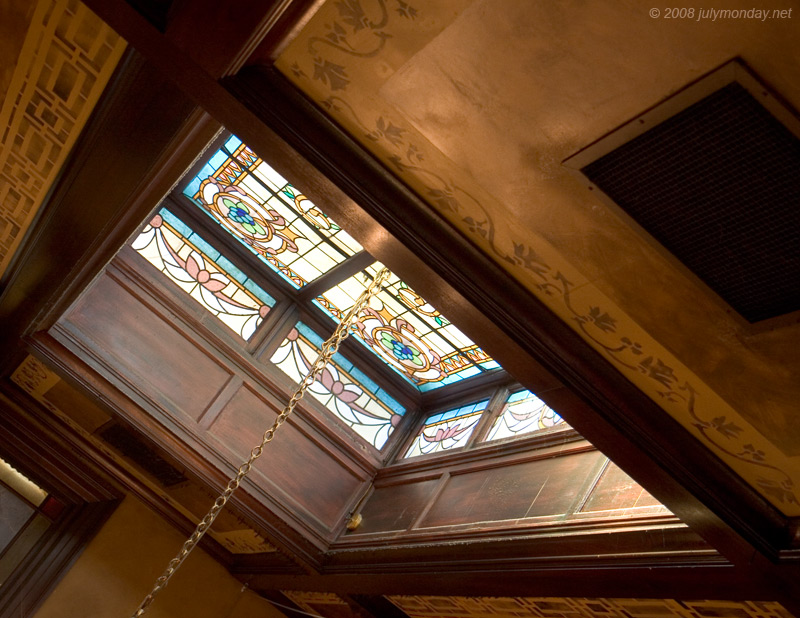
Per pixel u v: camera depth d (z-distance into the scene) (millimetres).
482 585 3602
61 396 4992
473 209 2178
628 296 2143
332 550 4648
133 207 3285
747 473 2396
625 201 1899
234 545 5742
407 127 2053
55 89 2840
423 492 4414
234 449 4602
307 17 1878
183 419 4512
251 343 4895
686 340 2154
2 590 5590
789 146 1610
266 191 4086
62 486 5758
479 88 1855
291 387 4898
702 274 1951
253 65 2072
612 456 2547
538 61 1730
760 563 2428
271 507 4562
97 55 2609
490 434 4387
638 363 2320
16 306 4195
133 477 5754
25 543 6309
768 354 2037
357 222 2336
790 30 1438
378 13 1802
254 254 4852
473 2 1680
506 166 1999
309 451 4832
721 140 1669
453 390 4992
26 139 3164
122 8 1996
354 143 2180
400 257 2361
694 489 2436
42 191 3424
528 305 2355
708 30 1512
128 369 4449
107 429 5035
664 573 2756
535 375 2471
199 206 4625
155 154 2904
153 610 5711
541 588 3332
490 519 3656
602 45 1635
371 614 4824
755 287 1908
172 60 2102
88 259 3697
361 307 2883
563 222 2053
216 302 4867
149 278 4637
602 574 2980
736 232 1816
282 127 2162
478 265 2314
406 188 2234
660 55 1597
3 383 5301
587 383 2416
